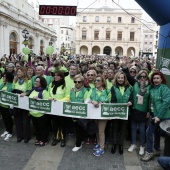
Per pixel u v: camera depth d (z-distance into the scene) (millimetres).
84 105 4195
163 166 3371
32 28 32062
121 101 4215
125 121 4281
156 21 6742
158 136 4176
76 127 4375
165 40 6500
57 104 4363
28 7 37594
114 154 4312
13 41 26859
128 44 56312
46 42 40312
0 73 5668
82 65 7668
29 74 5430
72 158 4125
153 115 4023
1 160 3992
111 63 7086
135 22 55000
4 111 4836
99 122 4254
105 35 56844
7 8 23656
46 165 3863
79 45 57844
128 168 3812
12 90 4785
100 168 3791
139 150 4488
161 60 6852
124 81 4285
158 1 5590
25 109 4562
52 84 4637
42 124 4531
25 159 4051
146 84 4180
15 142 4773
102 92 4258
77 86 4348
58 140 4816
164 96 3785
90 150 4480
